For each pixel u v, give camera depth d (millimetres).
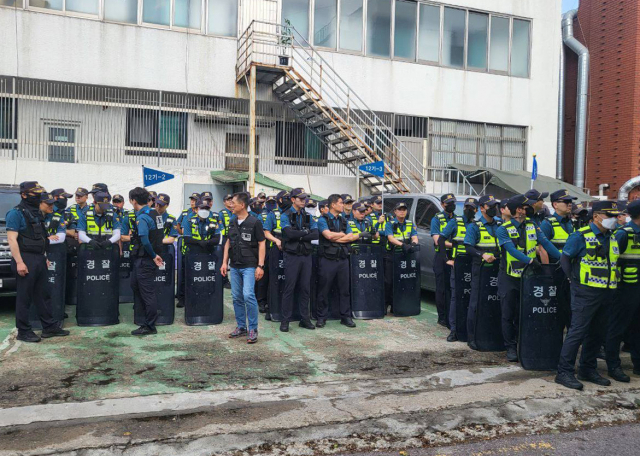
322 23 16609
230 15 15789
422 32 17734
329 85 16031
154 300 7051
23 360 5789
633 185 16734
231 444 3904
